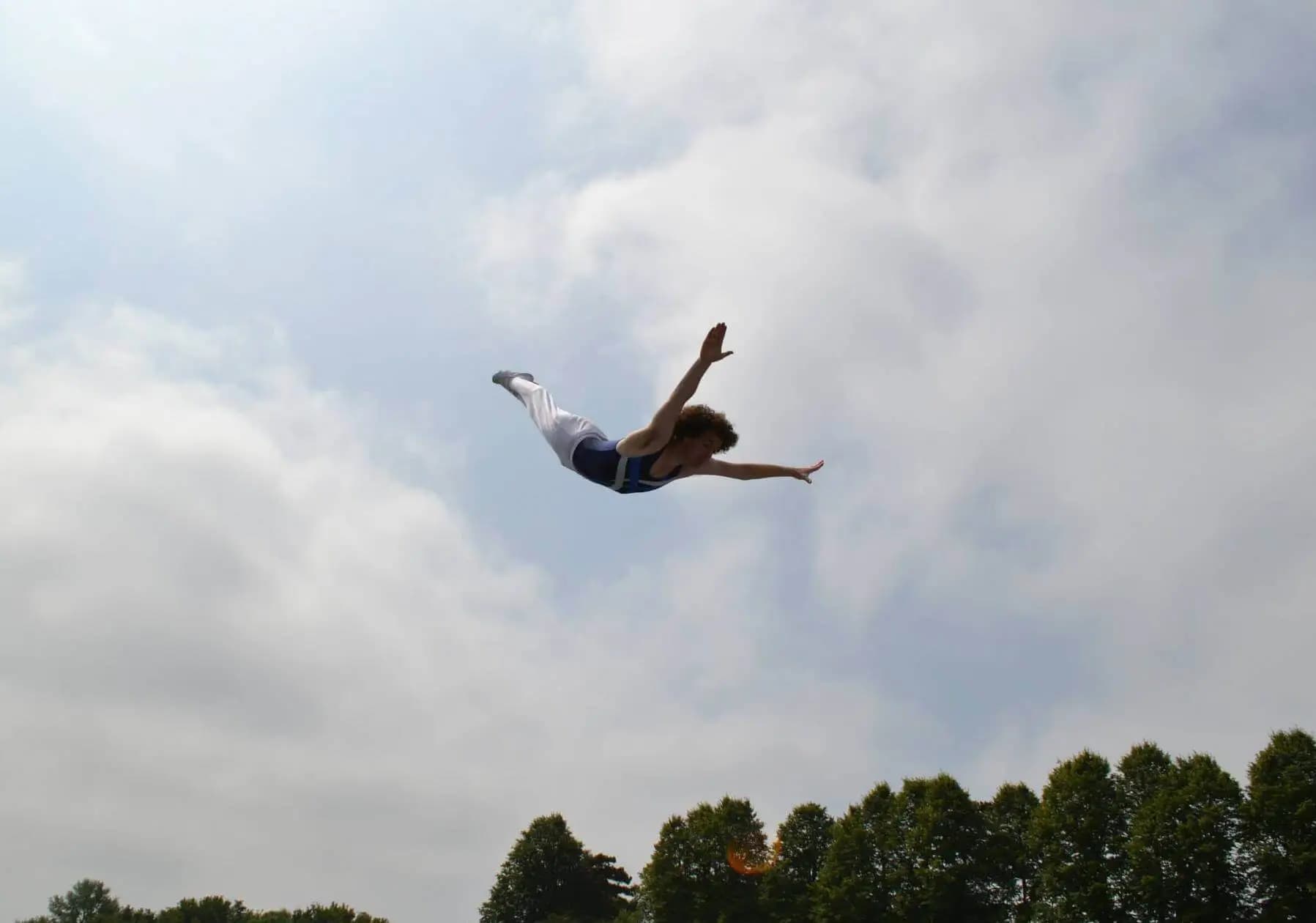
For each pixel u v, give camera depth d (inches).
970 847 2736.2
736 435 378.3
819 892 2933.1
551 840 5251.0
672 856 3373.5
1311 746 2129.7
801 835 3420.3
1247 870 2142.0
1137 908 2268.7
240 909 5502.0
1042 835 2492.6
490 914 5108.3
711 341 313.0
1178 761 2329.0
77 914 5930.1
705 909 3250.5
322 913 5196.9
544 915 5078.7
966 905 2684.5
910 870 2778.1
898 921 2736.2
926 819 2783.0
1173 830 2212.1
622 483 377.1
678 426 367.6
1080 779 2460.6
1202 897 2148.1
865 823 3026.6
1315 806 2032.5
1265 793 2113.7
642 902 3489.2
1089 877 2349.9
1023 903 2650.1
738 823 3408.0
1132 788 2449.6
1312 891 2015.3
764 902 3257.9
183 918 5285.4
